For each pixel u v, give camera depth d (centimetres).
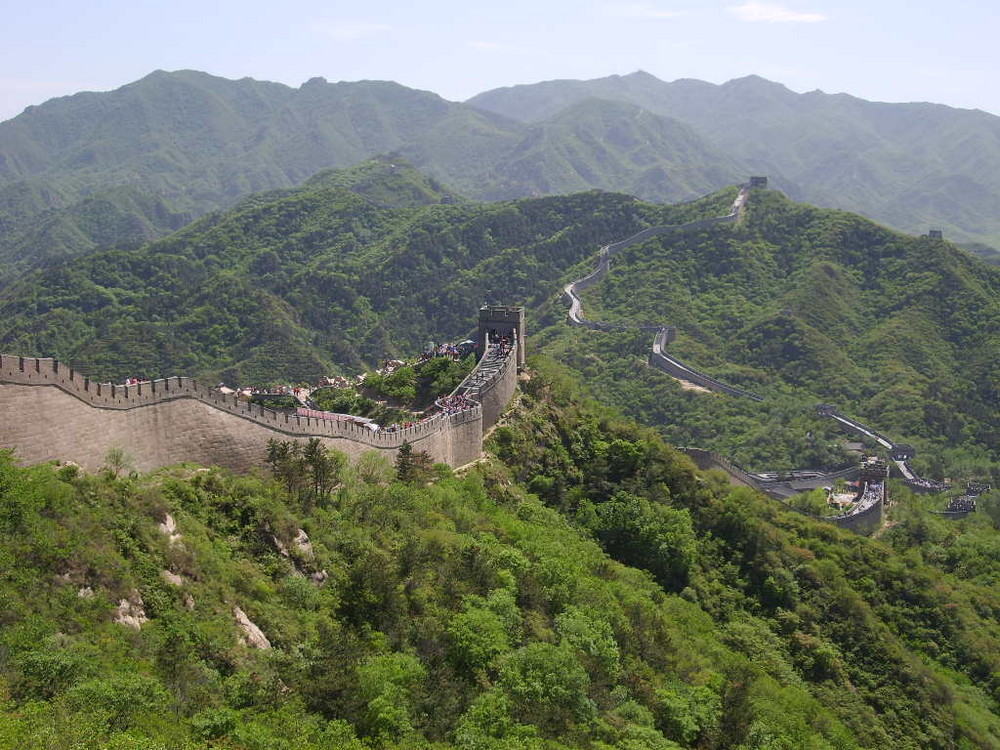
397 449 11669
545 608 9238
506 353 15988
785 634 13600
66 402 7188
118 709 5000
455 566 8750
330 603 7419
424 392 15062
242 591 6944
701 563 14400
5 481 6031
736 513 15262
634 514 13925
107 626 5709
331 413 13600
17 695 4903
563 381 18100
